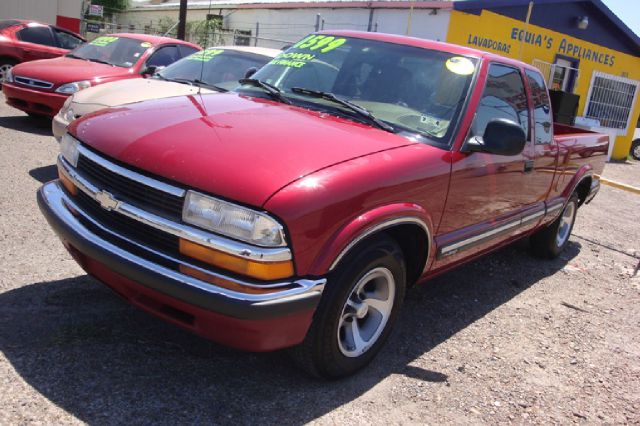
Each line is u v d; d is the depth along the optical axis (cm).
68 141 345
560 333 439
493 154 376
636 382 380
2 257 416
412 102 378
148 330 346
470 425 305
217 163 277
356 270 300
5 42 1140
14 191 561
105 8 2931
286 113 354
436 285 500
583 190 637
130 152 293
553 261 626
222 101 373
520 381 359
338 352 310
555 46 1738
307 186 273
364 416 298
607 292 552
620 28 1889
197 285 262
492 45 1520
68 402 273
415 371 351
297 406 297
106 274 299
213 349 337
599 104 1978
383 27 1502
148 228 282
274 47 1838
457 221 381
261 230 261
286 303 266
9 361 296
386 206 308
